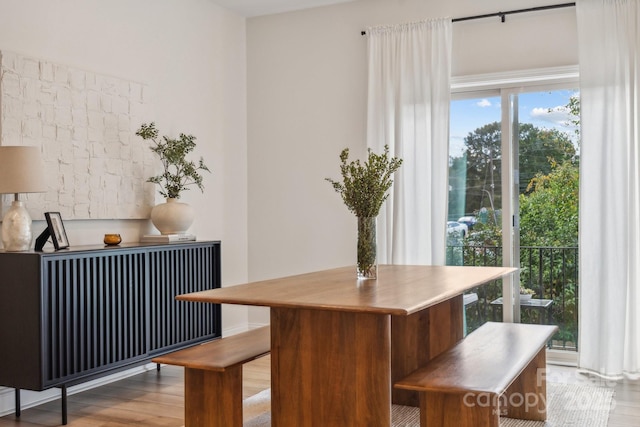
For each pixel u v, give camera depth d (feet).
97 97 13.62
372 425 8.14
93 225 13.66
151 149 15.11
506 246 16.03
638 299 14.15
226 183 18.03
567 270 15.53
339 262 17.72
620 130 14.16
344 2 17.61
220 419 9.03
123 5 14.55
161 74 15.67
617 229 14.16
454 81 16.22
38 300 10.60
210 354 9.47
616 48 14.24
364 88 17.34
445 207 15.88
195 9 16.88
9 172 10.91
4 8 11.80
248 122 18.92
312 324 8.48
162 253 13.55
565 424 10.88
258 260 18.78
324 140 17.89
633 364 14.10
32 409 12.07
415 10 16.70
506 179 16.05
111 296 12.16
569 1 14.97
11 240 11.10
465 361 9.15
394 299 7.99
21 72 11.96
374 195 10.42
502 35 15.74
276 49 18.56
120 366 12.34
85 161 13.30
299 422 8.55
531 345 10.30
